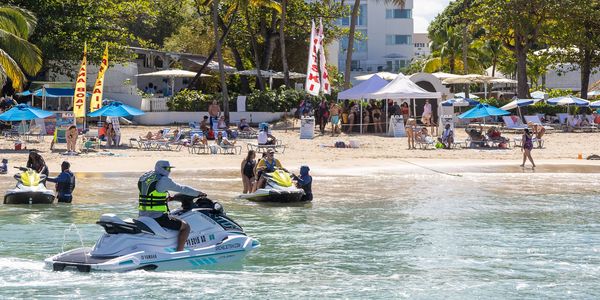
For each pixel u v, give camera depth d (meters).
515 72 90.44
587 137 50.59
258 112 55.59
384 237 19.22
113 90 57.97
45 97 53.56
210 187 28.22
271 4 59.28
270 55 68.25
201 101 55.94
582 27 63.16
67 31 54.91
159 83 70.44
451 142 43.53
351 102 56.62
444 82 67.25
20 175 24.34
